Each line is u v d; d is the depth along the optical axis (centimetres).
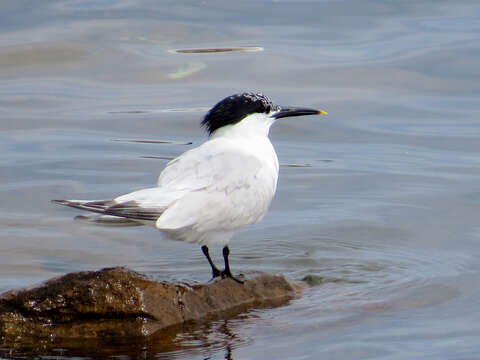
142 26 2197
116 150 1609
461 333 877
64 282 902
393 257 1142
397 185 1429
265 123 1083
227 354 845
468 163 1522
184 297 937
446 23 2216
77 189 1428
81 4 2359
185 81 1917
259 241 1220
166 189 932
